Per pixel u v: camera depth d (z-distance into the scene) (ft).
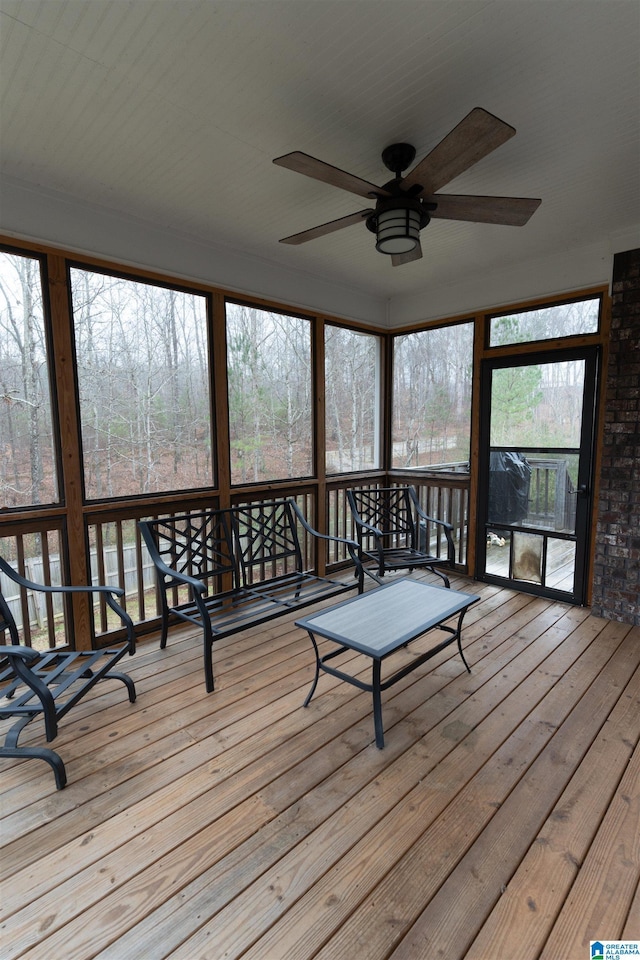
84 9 4.71
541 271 12.05
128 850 5.07
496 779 6.08
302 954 4.04
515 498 13.05
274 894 4.57
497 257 11.92
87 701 7.89
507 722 7.26
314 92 5.93
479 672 8.76
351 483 15.10
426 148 7.19
